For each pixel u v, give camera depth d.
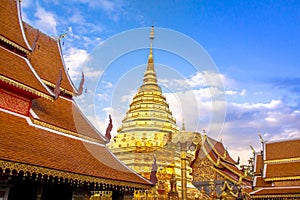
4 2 19.62
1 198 14.20
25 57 19.08
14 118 15.50
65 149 17.00
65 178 14.41
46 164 13.57
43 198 18.31
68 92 23.00
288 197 33.03
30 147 14.12
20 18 20.30
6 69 15.97
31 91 16.34
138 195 28.06
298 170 35.53
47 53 24.16
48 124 17.50
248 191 38.50
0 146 12.35
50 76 22.48
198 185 40.91
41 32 24.92
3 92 15.53
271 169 37.94
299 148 37.72
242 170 45.69
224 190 38.12
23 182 16.41
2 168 11.63
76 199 18.34
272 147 40.00
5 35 17.86
